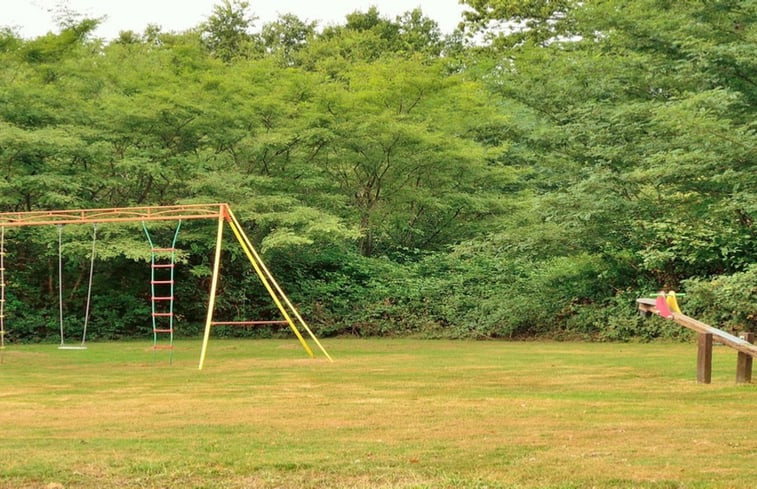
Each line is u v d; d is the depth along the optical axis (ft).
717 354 52.49
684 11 64.64
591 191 62.90
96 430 26.66
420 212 83.51
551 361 49.73
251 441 24.50
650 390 35.68
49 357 55.67
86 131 67.92
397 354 55.98
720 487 19.12
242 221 68.95
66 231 66.64
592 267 70.54
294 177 74.33
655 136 63.77
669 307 39.45
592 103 67.05
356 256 81.76
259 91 73.87
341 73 94.84
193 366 48.73
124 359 53.98
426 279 78.84
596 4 72.59
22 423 28.17
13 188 67.26
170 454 22.74
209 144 72.95
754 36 58.54
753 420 27.61
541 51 83.82
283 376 42.63
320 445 23.85
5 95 67.15
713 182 57.36
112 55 90.63
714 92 53.72
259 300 78.43
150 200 73.92
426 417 28.63
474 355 54.70
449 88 79.82
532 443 23.94
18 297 74.43
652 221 64.80
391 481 19.90
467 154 75.25
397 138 73.72
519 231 68.90
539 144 72.59
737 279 57.26
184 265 77.97
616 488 19.20
